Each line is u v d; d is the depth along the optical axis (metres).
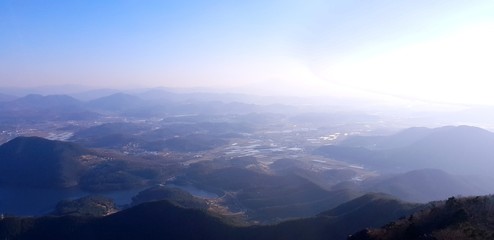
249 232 89.88
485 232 39.12
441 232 40.88
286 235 86.38
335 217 88.19
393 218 78.56
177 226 95.38
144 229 96.31
